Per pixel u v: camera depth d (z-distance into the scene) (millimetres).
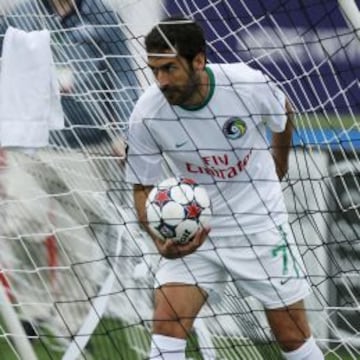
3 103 20188
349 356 26766
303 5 23203
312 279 27109
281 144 21797
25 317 25609
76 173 25422
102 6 22859
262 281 21391
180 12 25156
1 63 20219
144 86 24312
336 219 27109
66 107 24516
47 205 26266
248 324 24375
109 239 26125
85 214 25328
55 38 23219
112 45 23578
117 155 24875
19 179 26125
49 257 26734
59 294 26781
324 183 25203
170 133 20547
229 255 21250
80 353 24203
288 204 27422
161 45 19250
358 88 26844
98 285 26516
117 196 25312
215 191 21094
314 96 25812
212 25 26031
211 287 21188
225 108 20375
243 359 24812
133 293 25734
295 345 21844
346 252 27078
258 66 26219
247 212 21141
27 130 20219
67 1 22500
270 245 21297
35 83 20188
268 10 25219
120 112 24734
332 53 26547
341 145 24594
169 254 20281
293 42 26203
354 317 26984
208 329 24719
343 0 20812
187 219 19953
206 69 20203
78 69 24016
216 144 20594
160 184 20375
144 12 23094
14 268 26656
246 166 20984
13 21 23078
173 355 20609
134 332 25812
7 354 26328
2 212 26312
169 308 20734
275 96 20812
